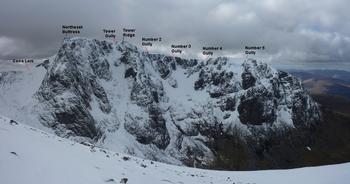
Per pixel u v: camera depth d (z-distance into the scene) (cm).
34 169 2425
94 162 3144
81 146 3788
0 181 2133
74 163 2839
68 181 2453
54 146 3178
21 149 2680
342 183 4369
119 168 3275
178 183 3575
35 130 3875
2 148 2547
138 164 3862
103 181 2691
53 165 2616
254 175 5112
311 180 4675
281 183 4588
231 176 4931
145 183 3120
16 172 2300
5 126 3247
